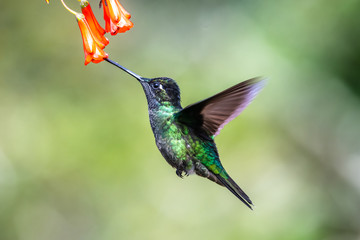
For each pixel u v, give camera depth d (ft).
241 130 37.93
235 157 37.81
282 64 37.24
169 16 41.83
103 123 37.93
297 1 37.81
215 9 40.73
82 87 39.65
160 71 40.47
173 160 19.06
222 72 38.65
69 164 36.58
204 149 19.20
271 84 37.32
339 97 37.35
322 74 37.06
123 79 40.50
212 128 19.01
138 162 36.91
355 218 37.40
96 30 15.74
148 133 37.78
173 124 18.93
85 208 36.47
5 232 35.42
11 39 39.81
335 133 38.06
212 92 38.27
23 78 39.24
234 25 39.50
